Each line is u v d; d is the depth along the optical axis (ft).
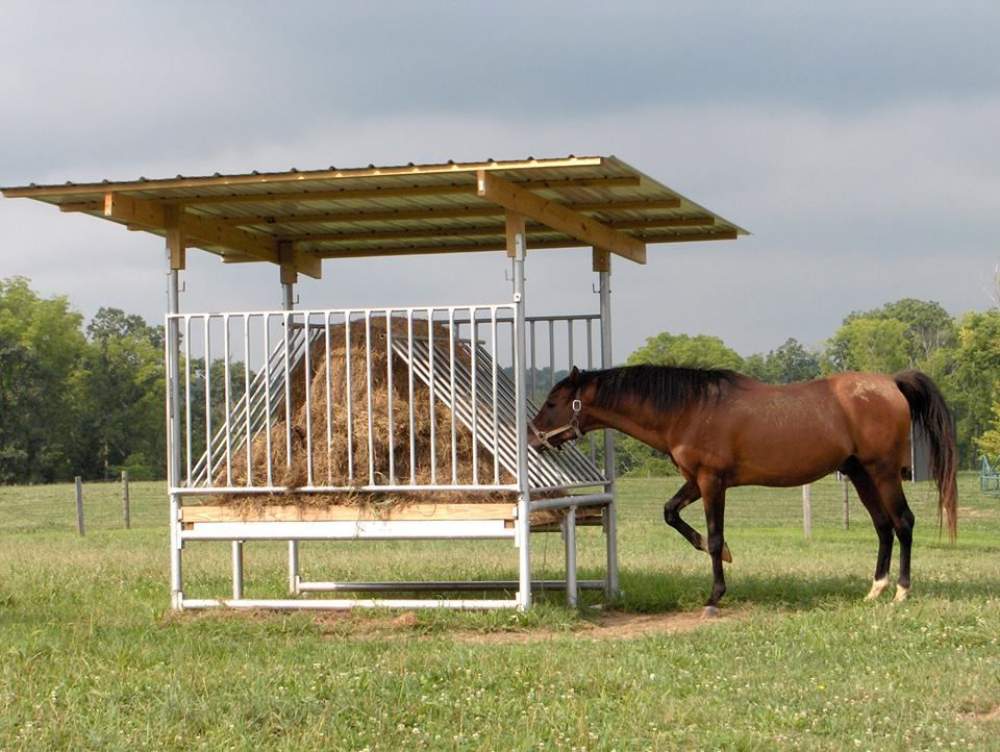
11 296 294.87
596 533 80.02
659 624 38.19
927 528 98.17
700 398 39.91
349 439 38.01
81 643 32.73
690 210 41.96
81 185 37.86
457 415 38.63
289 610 39.11
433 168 35.53
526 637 34.96
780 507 133.08
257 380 40.93
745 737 23.61
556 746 23.36
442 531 37.52
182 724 24.58
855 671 29.25
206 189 38.01
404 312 38.06
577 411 40.29
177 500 39.65
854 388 39.78
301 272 47.96
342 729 24.36
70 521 112.06
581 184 37.09
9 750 23.07
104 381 295.89
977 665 29.53
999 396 241.35
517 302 37.40
